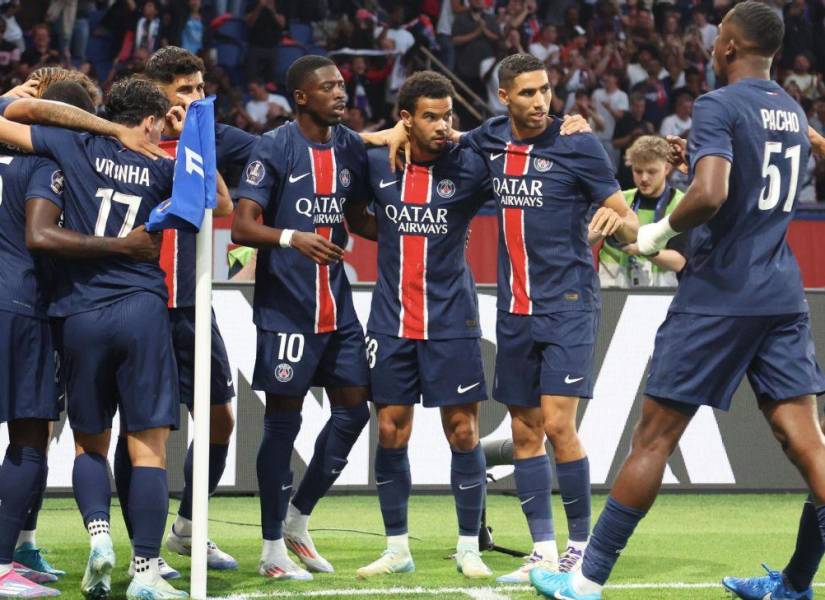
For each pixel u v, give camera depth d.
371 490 19.55
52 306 11.91
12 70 39.59
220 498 20.00
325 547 16.02
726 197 10.38
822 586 13.09
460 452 13.92
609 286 20.42
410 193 13.61
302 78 13.41
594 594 10.82
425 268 13.61
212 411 14.46
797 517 18.77
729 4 43.31
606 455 19.97
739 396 20.52
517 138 13.41
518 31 42.22
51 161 11.91
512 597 12.20
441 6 42.09
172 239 13.58
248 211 13.26
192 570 11.45
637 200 21.27
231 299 19.31
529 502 13.68
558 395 13.12
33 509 13.33
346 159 13.77
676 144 12.78
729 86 10.85
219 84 40.12
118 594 12.23
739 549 15.88
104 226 11.80
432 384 13.66
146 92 12.22
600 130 41.03
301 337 13.51
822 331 20.47
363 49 41.44
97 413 11.79
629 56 42.31
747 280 10.55
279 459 13.59
